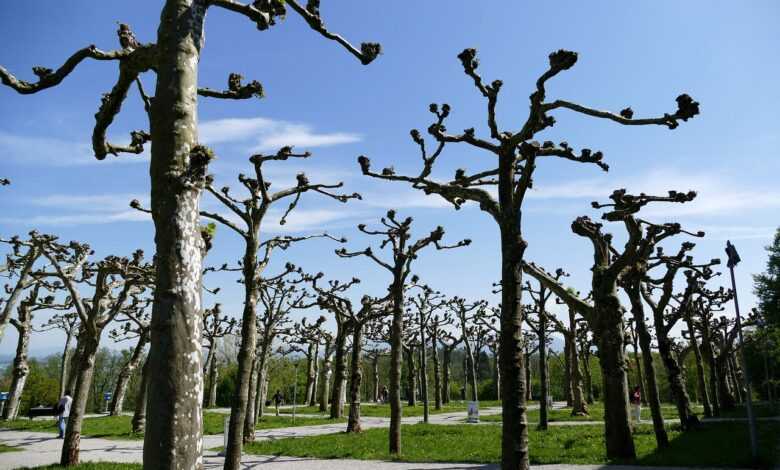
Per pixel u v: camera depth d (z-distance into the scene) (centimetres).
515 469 885
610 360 1545
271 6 641
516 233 1005
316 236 1561
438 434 2266
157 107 476
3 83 571
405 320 4922
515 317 959
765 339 4069
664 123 862
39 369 6769
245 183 1548
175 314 425
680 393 2175
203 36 520
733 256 1447
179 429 403
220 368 6631
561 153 1262
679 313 2309
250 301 1317
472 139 1125
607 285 1600
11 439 2438
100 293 1669
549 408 3953
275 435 2475
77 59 577
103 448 2086
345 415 3766
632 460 1401
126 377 4053
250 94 812
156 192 459
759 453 1344
